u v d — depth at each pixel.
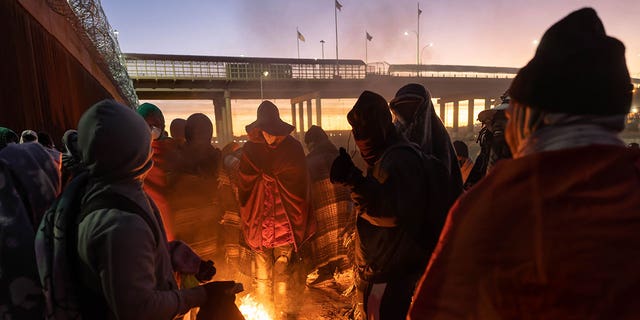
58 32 5.62
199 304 1.38
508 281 0.68
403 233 1.71
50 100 5.16
